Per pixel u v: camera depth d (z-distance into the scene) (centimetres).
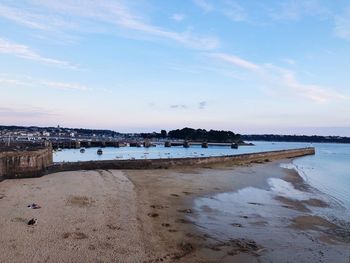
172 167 4541
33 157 3216
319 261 1426
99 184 2777
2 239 1432
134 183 2994
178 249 1454
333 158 9044
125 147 14062
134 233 1590
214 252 1453
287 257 1452
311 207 2403
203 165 5009
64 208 1944
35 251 1328
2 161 2980
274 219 2023
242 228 1809
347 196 2959
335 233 1814
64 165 3800
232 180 3538
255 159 6756
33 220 1647
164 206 2178
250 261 1388
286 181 3734
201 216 2000
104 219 1769
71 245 1405
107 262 1269
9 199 2127
